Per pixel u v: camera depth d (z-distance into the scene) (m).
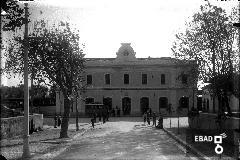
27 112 16.34
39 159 15.83
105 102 62.03
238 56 24.97
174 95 61.09
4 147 19.78
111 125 39.47
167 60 61.62
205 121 26.17
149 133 29.58
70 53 26.42
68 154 17.61
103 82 61.97
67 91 26.67
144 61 62.06
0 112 25.33
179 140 22.38
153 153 17.69
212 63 26.42
